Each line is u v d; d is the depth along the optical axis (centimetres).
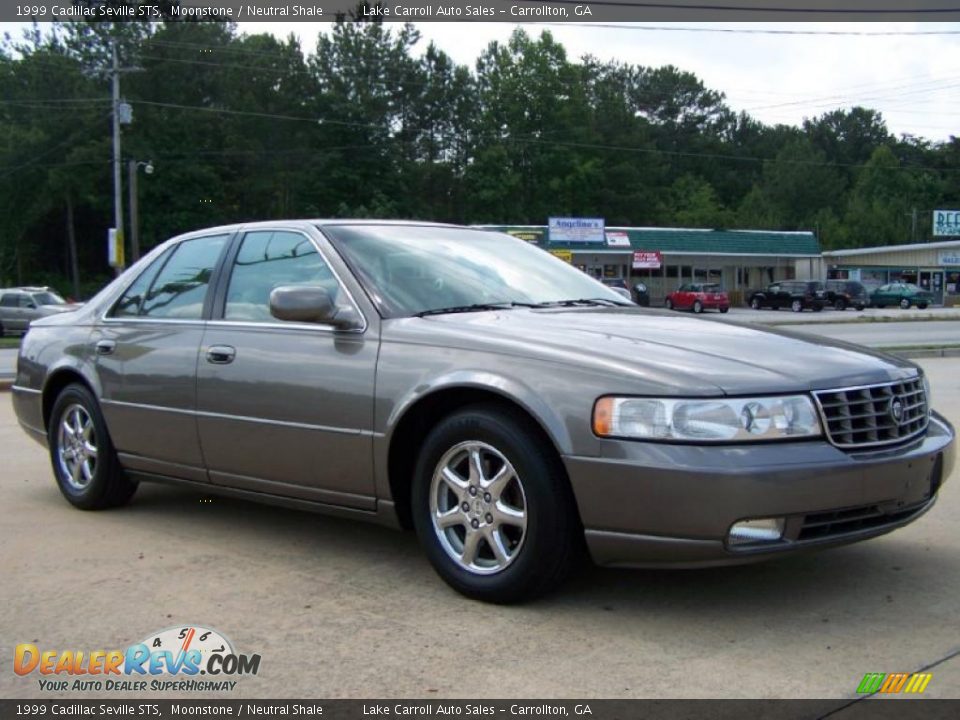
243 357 457
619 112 8325
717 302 4775
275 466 447
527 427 364
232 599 395
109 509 558
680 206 9531
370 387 406
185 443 488
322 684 312
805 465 333
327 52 6838
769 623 360
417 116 7231
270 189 6141
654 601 385
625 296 518
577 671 318
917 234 9456
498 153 7269
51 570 437
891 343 2170
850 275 6319
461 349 387
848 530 353
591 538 350
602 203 7919
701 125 10806
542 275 501
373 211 6519
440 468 391
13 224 5650
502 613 372
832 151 11650
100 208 5753
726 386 337
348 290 434
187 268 522
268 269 476
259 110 6144
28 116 5584
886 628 355
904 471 358
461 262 479
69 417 566
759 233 5947
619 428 341
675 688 304
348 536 493
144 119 5728
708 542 330
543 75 7675
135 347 517
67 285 6119
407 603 386
